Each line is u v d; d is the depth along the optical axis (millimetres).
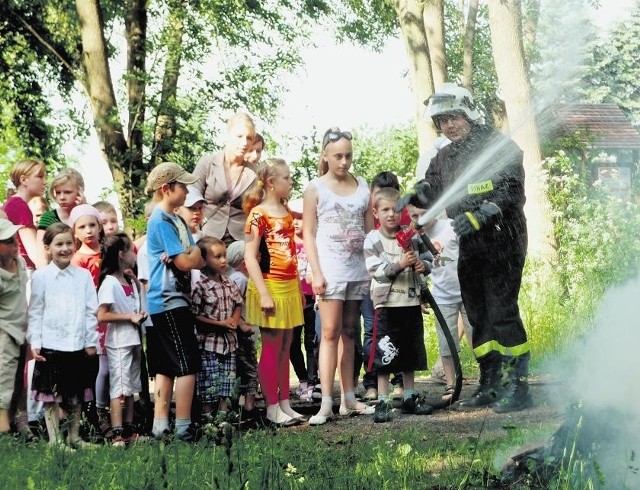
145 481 4566
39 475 4887
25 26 23672
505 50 14297
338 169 7562
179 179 6891
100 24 19141
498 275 6785
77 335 6770
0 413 6871
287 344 7453
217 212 8422
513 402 6699
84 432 6902
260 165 7535
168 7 19703
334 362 7387
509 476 4547
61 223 7000
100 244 7723
